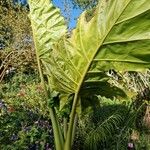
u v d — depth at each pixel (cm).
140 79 794
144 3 361
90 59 428
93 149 676
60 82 473
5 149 537
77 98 477
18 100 825
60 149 507
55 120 517
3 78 1164
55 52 450
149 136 723
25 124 609
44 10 555
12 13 1209
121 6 374
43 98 789
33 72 1151
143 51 389
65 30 549
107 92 471
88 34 412
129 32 385
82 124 696
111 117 700
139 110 764
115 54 408
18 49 1153
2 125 576
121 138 691
